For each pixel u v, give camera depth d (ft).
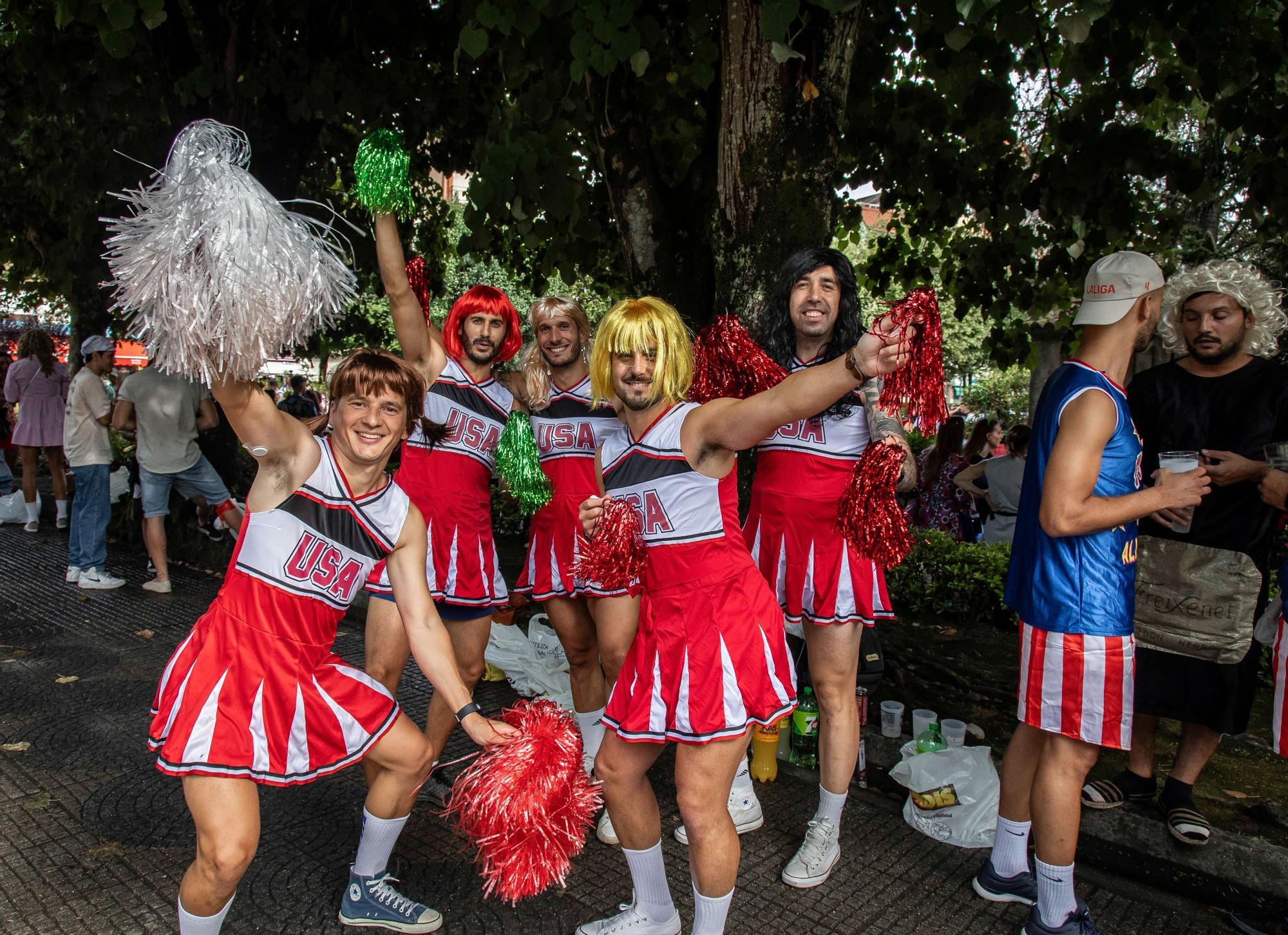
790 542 9.26
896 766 10.75
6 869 9.06
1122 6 13.16
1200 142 26.21
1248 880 8.91
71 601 19.13
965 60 14.62
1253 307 9.56
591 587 9.78
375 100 20.16
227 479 24.57
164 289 5.66
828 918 8.61
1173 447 9.93
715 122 13.50
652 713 7.20
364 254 26.58
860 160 19.08
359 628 17.71
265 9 20.67
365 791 11.02
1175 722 13.33
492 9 11.03
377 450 6.92
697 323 13.56
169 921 8.28
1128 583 7.91
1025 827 8.84
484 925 8.39
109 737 12.30
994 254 20.49
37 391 26.43
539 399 10.69
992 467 21.02
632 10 10.68
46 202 29.55
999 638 17.48
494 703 13.98
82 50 18.52
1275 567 14.03
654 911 7.93
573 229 16.05
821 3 8.73
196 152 5.85
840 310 9.19
